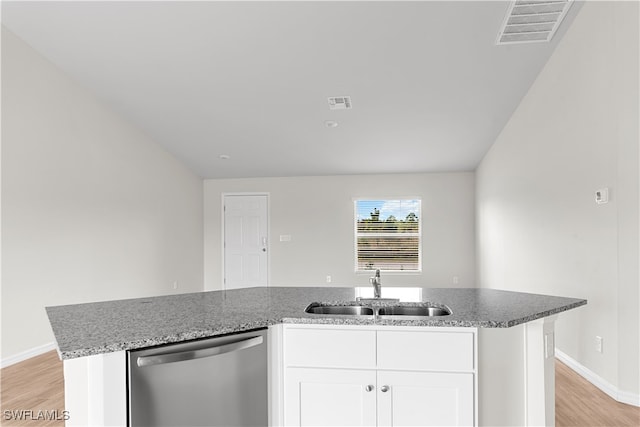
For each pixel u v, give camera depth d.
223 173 7.61
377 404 1.84
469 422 1.80
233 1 3.25
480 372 1.82
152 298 2.45
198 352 1.63
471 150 6.28
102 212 5.09
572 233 3.50
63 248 4.46
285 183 7.75
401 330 1.83
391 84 4.43
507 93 4.56
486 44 3.71
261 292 2.70
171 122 5.55
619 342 2.81
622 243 2.80
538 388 1.85
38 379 3.33
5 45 3.80
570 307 2.07
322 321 1.86
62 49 4.07
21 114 3.98
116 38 3.83
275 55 3.96
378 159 6.74
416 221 7.46
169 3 3.31
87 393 1.54
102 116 5.09
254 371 1.83
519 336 1.87
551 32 3.52
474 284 7.23
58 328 1.68
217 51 3.93
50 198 4.31
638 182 2.73
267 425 1.87
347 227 7.57
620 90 2.80
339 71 4.20
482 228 6.66
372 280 2.45
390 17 3.38
